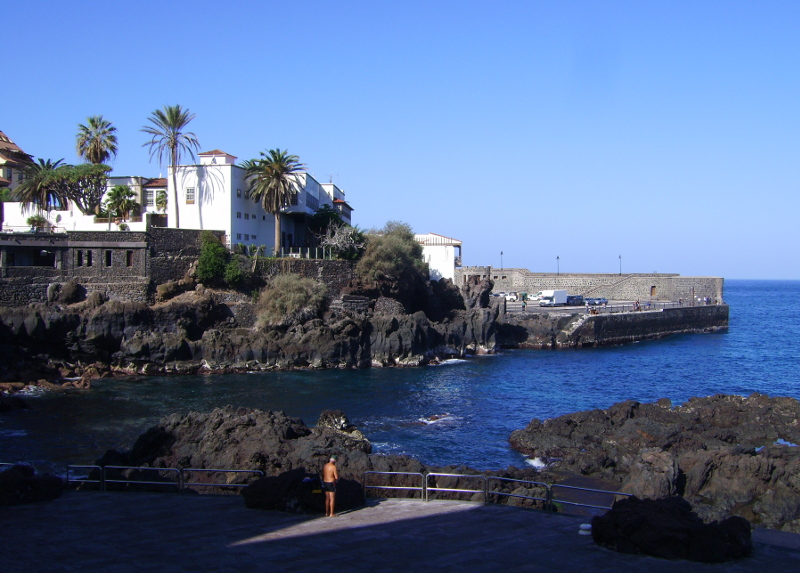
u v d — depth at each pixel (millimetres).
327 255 93062
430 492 27812
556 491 33906
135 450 35812
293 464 32031
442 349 87875
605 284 160500
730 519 15789
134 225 83812
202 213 84688
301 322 77375
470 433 47969
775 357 97625
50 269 72500
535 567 14234
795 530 28000
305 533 16953
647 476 32344
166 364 70562
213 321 76375
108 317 68938
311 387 64062
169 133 83250
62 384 63375
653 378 76438
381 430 47938
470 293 101375
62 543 16125
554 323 108500
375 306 85438
